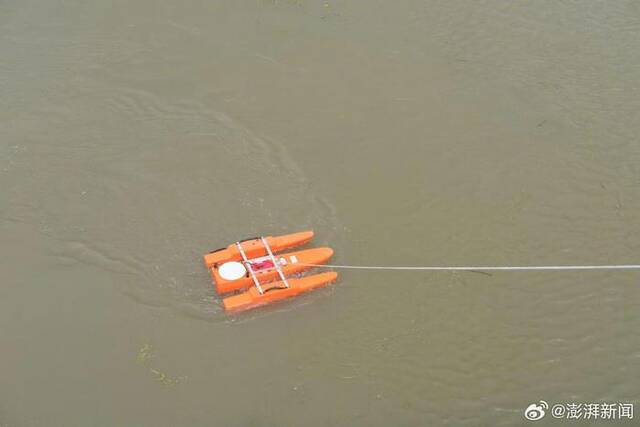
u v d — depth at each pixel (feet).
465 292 37.63
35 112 47.55
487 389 33.53
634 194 43.11
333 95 49.80
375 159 45.01
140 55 52.90
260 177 43.45
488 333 35.81
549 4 58.54
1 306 36.11
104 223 40.42
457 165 44.73
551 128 47.44
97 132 46.26
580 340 35.58
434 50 53.98
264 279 36.99
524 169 44.62
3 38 53.72
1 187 42.22
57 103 48.37
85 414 31.96
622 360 34.78
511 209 42.09
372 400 32.94
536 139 46.62
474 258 39.34
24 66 51.31
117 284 37.35
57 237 39.58
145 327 35.47
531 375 34.12
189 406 32.37
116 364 33.94
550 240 40.32
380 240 40.11
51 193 42.04
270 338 35.22
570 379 33.99
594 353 35.06
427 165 44.70
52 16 56.39
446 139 46.50
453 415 32.50
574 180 43.93
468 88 50.55
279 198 42.22
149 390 32.96
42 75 50.60
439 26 56.34
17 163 43.78
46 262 38.27
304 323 35.91
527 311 36.83
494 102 49.39
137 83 50.44
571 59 53.01
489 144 46.16
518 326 36.14
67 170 43.55
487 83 50.93
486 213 41.81
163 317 35.91
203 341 34.96
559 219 41.55
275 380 33.50
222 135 46.29
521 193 43.04
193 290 37.14
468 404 32.94
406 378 33.83
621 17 57.16
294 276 37.68
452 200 42.55
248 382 33.40
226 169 43.91
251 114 48.16
